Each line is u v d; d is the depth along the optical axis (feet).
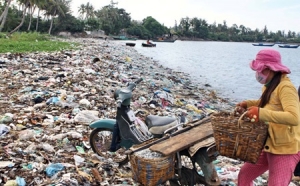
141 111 31.40
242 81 74.23
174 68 94.58
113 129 18.79
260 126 10.85
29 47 88.84
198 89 57.47
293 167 11.73
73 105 29.81
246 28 652.48
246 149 11.10
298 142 11.65
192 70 92.94
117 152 20.61
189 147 13.65
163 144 13.57
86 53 84.79
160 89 47.88
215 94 53.98
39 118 25.30
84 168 17.74
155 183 12.94
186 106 38.34
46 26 316.40
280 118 10.56
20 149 19.03
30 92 33.68
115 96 18.58
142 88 45.24
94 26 371.35
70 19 332.80
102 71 54.19
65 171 17.11
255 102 12.91
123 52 128.57
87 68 52.95
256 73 11.73
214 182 14.14
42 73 45.60
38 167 17.19
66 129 23.57
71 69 50.44
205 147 13.48
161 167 12.78
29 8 257.14
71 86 38.40
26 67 50.26
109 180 16.99
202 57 155.94
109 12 431.84
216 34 611.88
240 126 10.97
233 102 49.24
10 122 24.13
